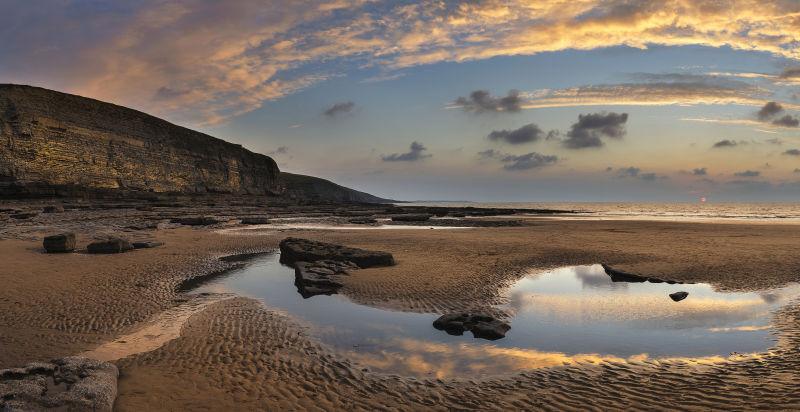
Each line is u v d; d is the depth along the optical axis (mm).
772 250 22750
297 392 7199
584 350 9383
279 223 46938
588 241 27453
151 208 60656
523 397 7102
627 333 10508
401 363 8625
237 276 17641
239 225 42875
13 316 11188
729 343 9648
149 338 9938
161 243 24797
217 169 107625
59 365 7164
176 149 95688
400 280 15867
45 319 11062
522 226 43375
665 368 8250
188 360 8516
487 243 26141
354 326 10977
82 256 20297
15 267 17047
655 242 26969
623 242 26984
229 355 8852
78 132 73000
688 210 117625
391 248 24016
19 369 6801
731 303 13109
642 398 6957
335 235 31516
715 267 18156
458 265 18844
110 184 77688
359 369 8289
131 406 6410
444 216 68125
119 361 8398
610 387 7426
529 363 8641
